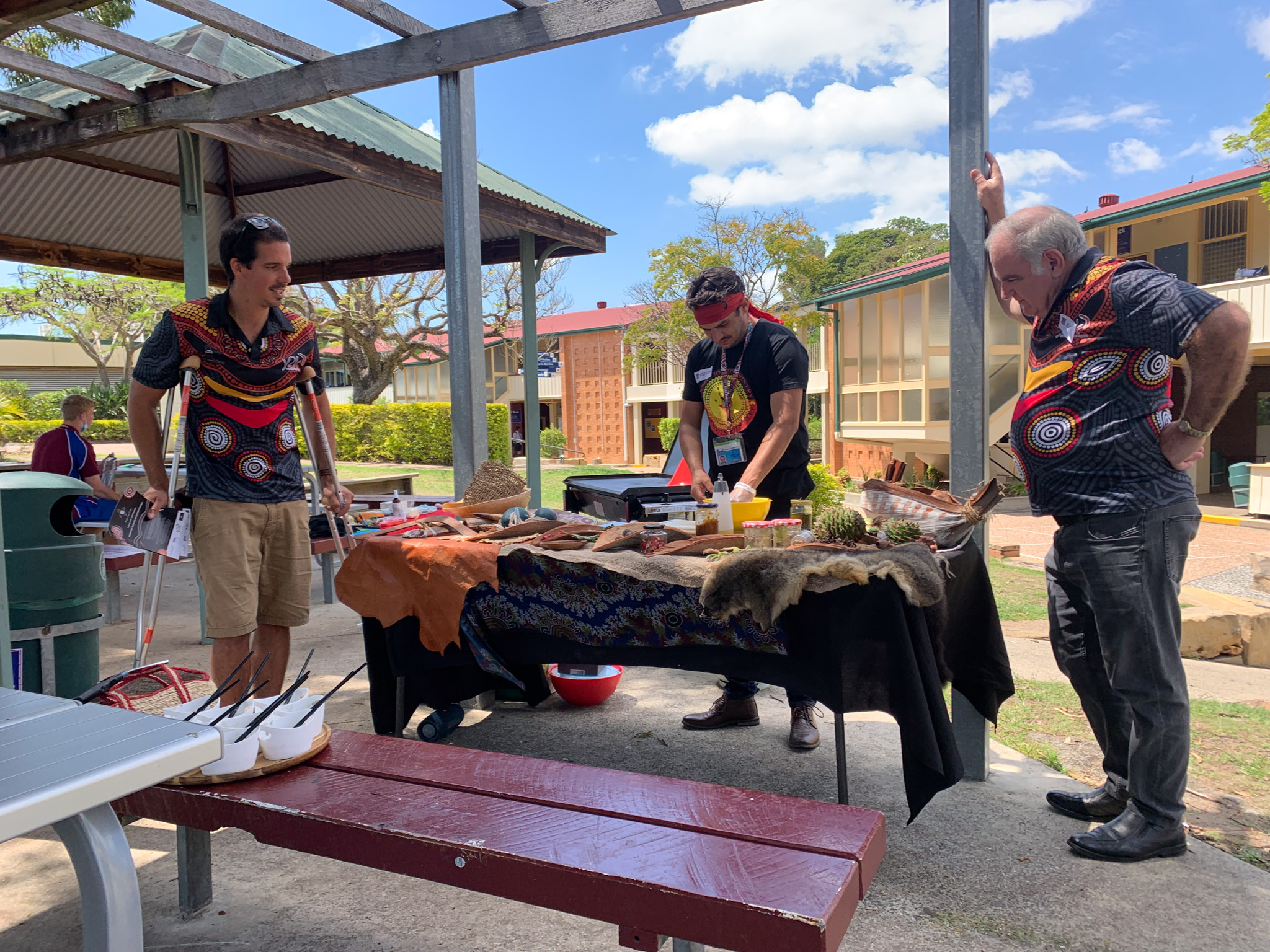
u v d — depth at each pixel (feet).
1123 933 7.08
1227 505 53.57
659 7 10.79
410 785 6.10
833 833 5.15
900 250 167.84
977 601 9.52
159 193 24.93
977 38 9.77
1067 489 8.37
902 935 7.09
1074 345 8.22
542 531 10.50
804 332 81.76
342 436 93.86
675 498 12.85
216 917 7.55
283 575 10.07
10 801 4.08
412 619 10.30
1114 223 50.78
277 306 9.62
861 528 8.41
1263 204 51.21
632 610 9.12
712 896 4.40
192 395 9.18
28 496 11.53
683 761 11.05
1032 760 11.08
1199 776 10.75
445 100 12.89
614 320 114.93
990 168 9.82
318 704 6.71
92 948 4.91
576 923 7.48
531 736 12.07
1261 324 46.91
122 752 4.78
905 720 7.65
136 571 27.02
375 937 7.24
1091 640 9.05
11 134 16.58
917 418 58.13
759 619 7.70
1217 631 19.54
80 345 118.83
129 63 17.52
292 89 13.64
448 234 13.20
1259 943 6.92
